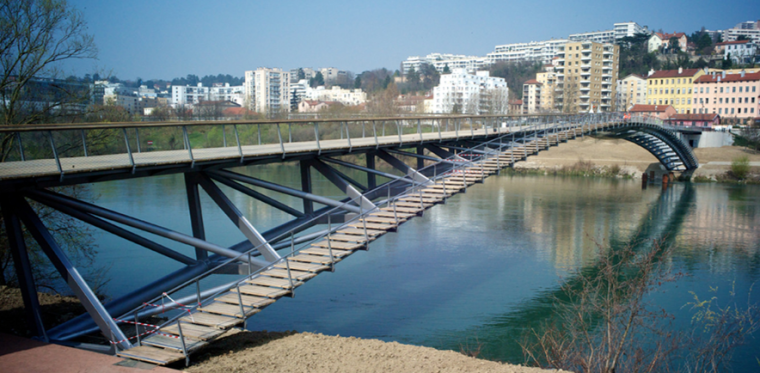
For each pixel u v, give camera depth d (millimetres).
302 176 18688
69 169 11469
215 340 12266
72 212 11961
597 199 50469
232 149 18484
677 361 15383
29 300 11094
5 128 10109
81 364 9758
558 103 129125
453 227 36750
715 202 49938
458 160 25641
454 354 11680
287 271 14055
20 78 19406
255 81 198625
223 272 14281
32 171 11242
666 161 68500
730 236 35688
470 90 147250
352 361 10961
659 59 177875
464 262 28125
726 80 111438
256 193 16234
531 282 24750
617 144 82938
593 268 27078
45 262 22922
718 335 15086
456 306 21578
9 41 19125
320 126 53094
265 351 11531
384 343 12367
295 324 19531
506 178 66312
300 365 10633
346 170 61844
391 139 25797
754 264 28750
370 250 30656
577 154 78000
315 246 15695
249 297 12742
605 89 129875
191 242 13031
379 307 21422
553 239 33625
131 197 41750
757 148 76875
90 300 10867
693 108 116125
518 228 36750
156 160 13539
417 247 31250
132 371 9570
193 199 14867
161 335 11250
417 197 20125
